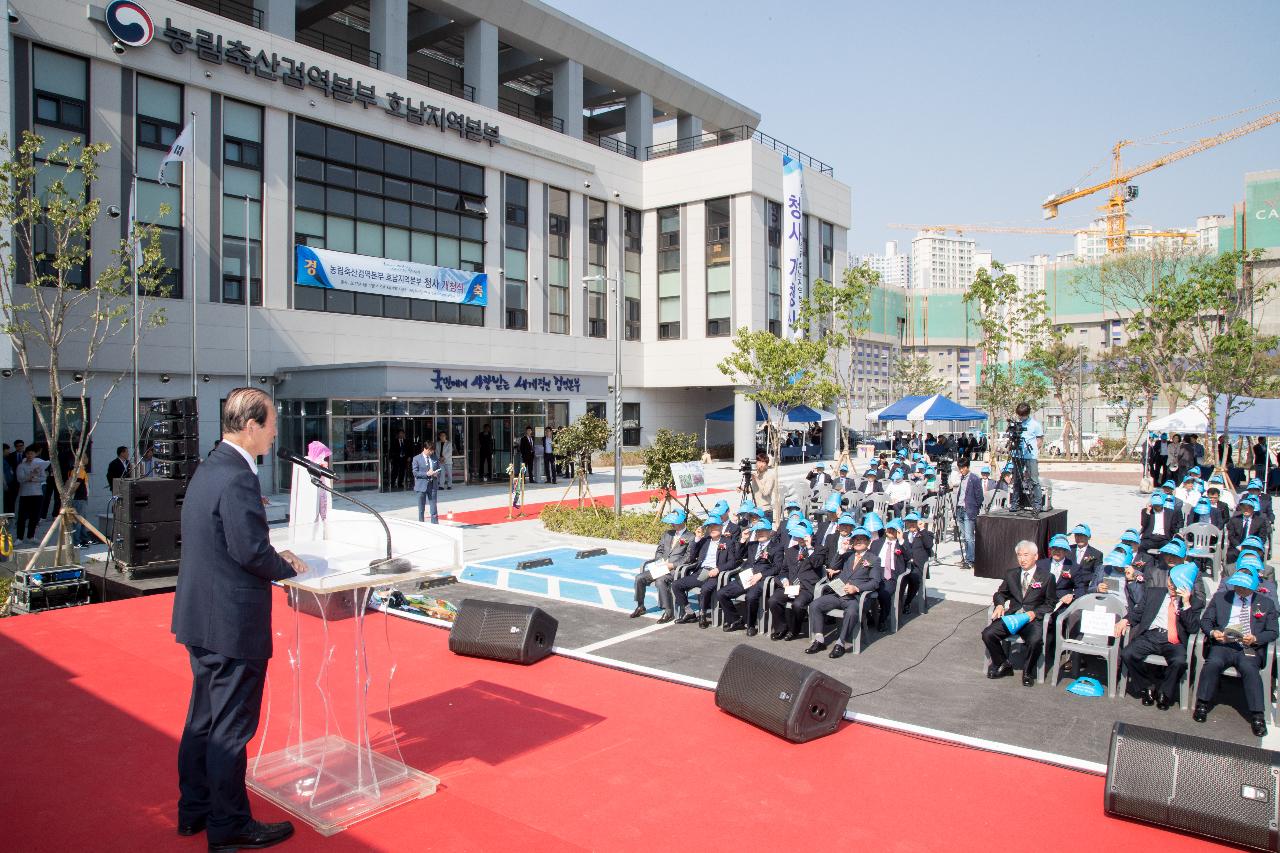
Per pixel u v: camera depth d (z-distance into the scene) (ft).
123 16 69.97
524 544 53.62
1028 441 45.55
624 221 126.72
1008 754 20.07
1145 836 15.93
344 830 15.47
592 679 25.32
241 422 14.70
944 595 39.06
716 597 32.30
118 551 37.65
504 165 106.42
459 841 15.15
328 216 87.20
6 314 45.83
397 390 78.54
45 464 52.95
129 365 69.92
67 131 67.77
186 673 24.88
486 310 104.63
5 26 51.16
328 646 20.39
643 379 129.29
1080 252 466.70
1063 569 27.22
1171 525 45.68
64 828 15.20
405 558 16.29
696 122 144.05
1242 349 76.64
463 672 25.81
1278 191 213.66
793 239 126.31
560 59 119.85
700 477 53.93
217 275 77.30
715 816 16.42
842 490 60.29
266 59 80.59
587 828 15.79
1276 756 15.71
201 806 14.97
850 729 21.61
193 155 70.03
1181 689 24.36
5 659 26.21
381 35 96.73
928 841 15.57
